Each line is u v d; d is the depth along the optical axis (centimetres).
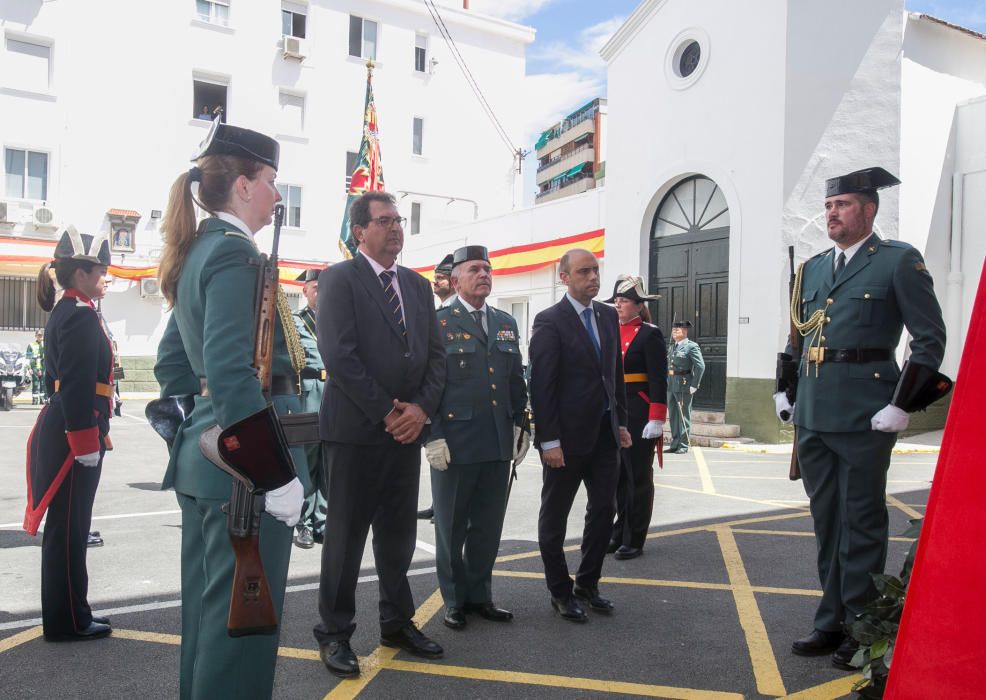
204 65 2222
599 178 3681
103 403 378
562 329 407
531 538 583
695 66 1248
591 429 404
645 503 524
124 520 623
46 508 359
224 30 2250
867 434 345
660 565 509
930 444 1139
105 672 332
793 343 386
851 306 354
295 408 242
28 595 438
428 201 2608
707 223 1246
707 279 1243
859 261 360
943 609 128
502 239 1759
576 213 1532
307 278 586
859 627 279
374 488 339
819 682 328
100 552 524
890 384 346
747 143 1149
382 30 2506
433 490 397
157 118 2152
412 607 363
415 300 350
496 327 402
